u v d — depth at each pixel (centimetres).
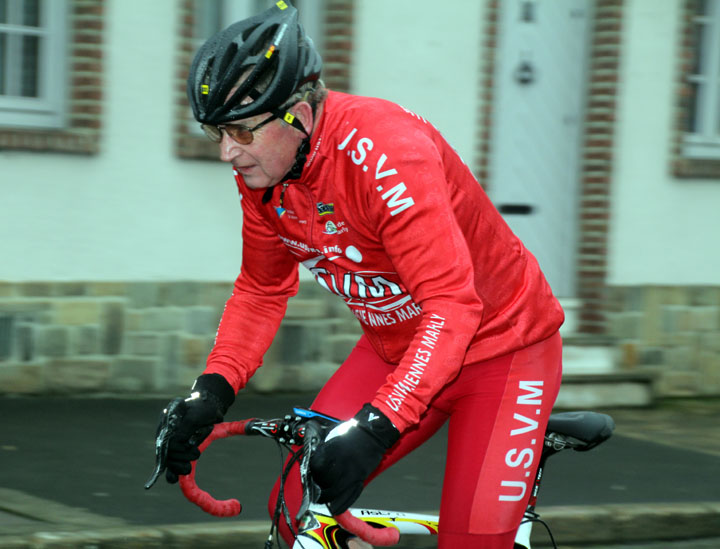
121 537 1034
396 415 585
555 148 2102
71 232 1750
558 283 2122
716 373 2223
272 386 1892
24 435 1469
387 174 616
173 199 1827
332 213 655
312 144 635
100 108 1752
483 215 695
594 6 2092
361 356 781
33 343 1728
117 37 1764
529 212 2086
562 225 2122
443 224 612
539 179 2091
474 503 693
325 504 610
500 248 705
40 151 1714
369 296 698
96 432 1512
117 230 1783
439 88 1981
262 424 652
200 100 607
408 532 755
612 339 2077
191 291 1842
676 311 2178
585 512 1254
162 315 1819
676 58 2141
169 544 1057
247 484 1290
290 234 684
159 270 1820
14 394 1717
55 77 1764
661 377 2167
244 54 594
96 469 1312
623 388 2045
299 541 666
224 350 738
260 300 754
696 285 2198
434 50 1972
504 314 705
